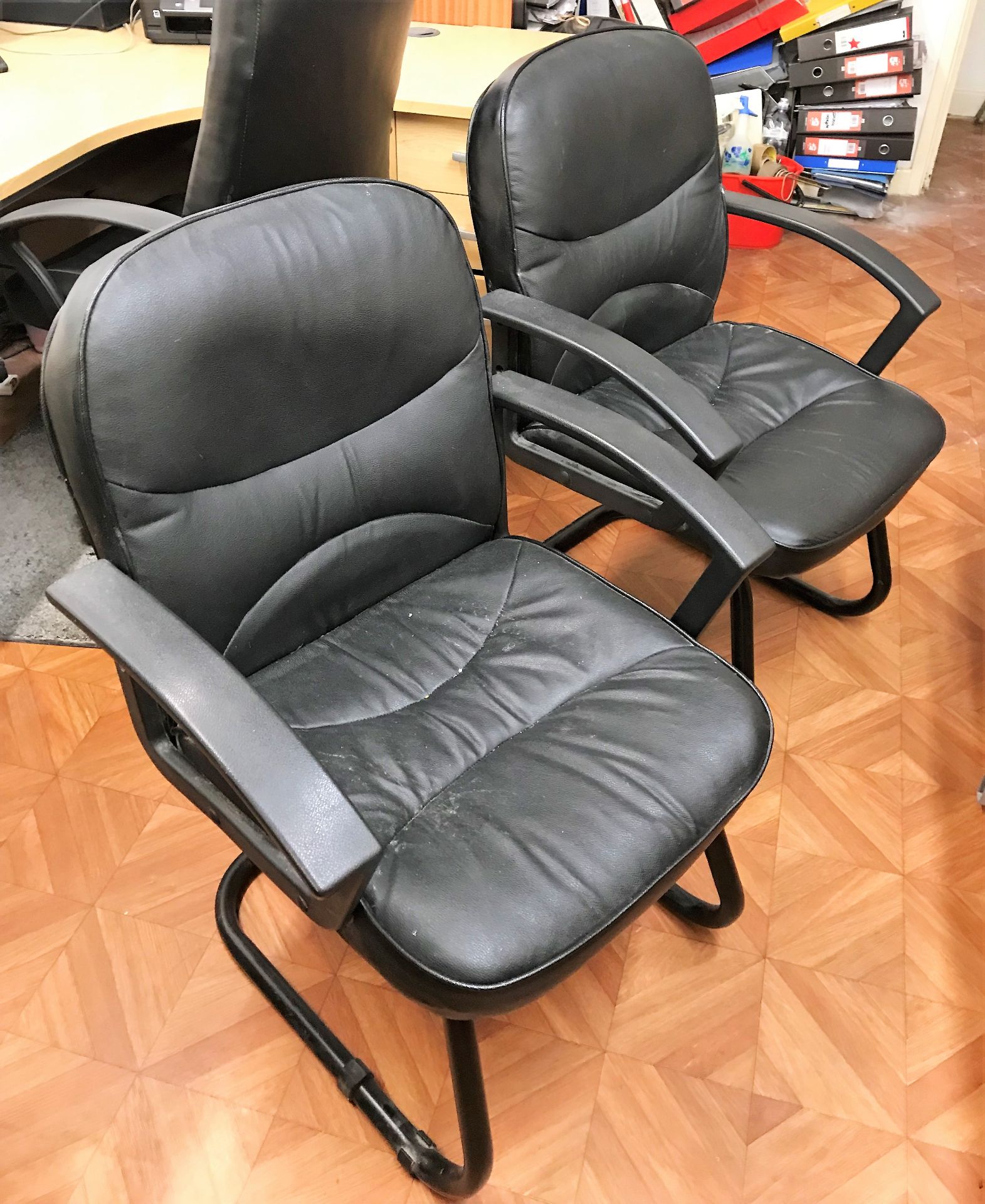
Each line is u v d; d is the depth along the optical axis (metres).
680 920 1.40
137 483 0.92
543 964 0.85
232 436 0.99
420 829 0.94
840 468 1.42
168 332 0.90
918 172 3.50
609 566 1.97
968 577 1.98
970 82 4.12
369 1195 1.12
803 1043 1.27
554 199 1.40
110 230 1.80
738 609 1.47
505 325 1.40
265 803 0.75
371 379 1.09
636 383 1.26
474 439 1.23
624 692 1.08
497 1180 1.14
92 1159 1.14
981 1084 1.23
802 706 1.71
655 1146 1.17
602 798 0.96
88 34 2.01
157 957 1.33
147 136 2.04
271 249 0.97
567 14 2.61
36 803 1.49
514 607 1.22
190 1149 1.16
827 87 3.13
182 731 1.01
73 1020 1.26
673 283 1.69
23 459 2.10
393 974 0.86
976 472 2.25
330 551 1.13
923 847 1.50
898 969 1.35
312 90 1.36
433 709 1.10
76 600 0.88
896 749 1.64
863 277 3.00
